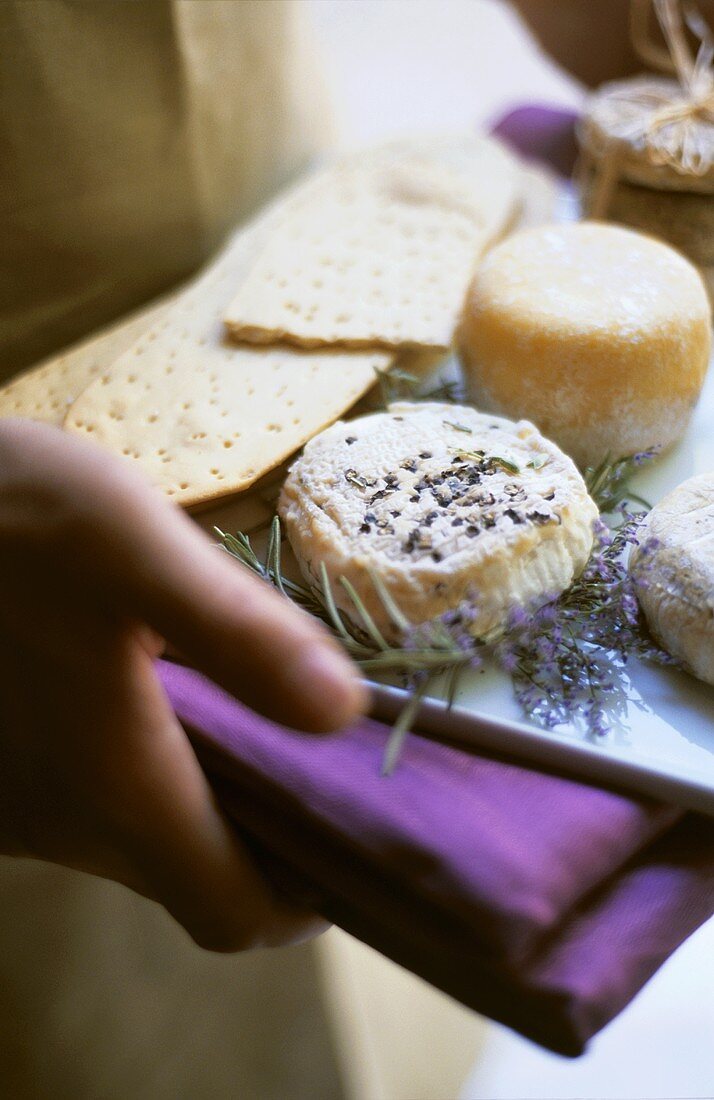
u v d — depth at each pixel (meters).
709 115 0.44
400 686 0.32
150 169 0.45
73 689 0.30
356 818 0.29
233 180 0.49
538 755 0.31
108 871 0.33
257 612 0.27
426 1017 0.58
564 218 0.49
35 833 0.33
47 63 0.41
